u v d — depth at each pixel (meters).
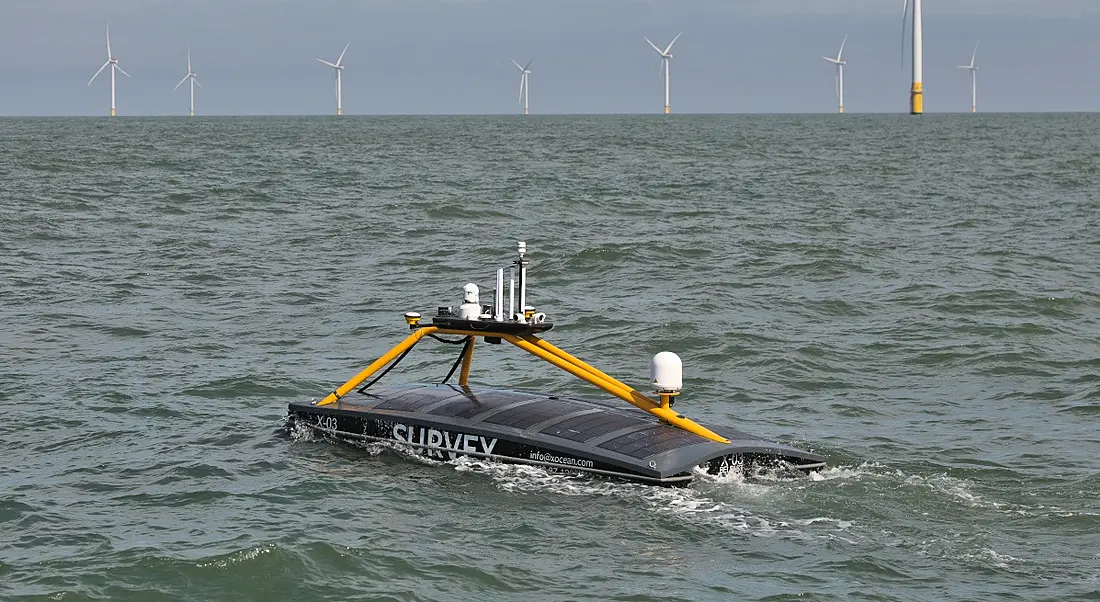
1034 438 16.92
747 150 105.69
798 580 11.75
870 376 21.14
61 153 87.75
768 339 23.61
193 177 63.50
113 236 38.69
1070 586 11.58
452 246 37.12
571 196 52.97
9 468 15.42
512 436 14.77
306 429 16.58
